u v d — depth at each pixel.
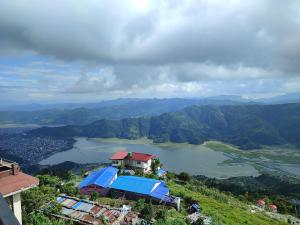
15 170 18.39
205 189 116.19
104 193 78.06
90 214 53.22
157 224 53.38
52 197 57.62
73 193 70.38
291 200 173.88
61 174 105.19
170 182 109.00
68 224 45.03
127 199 75.62
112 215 54.25
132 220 53.81
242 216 82.88
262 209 128.50
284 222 105.94
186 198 78.00
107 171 89.06
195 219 62.34
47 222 38.97
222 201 106.44
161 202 72.44
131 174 100.94
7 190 16.88
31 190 45.66
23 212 37.72
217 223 63.25
